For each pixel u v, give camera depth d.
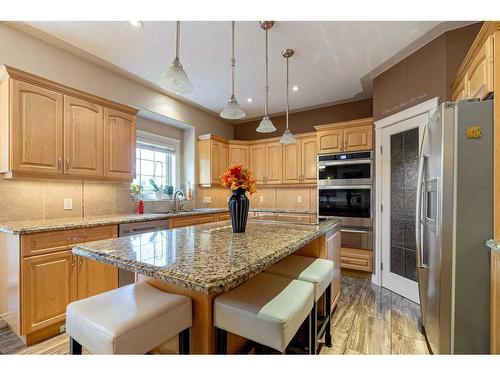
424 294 1.74
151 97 3.42
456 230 1.40
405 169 2.68
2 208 2.08
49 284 1.87
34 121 2.06
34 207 2.28
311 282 1.45
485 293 1.35
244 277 0.87
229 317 1.11
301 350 1.72
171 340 1.29
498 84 1.35
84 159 2.42
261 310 1.05
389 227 2.87
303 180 4.12
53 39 2.31
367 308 2.38
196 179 4.27
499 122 1.34
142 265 0.93
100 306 1.03
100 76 2.80
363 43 2.39
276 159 4.41
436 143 1.54
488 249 1.35
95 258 1.10
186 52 2.54
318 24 2.11
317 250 1.95
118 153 2.74
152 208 3.49
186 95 3.70
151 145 3.82
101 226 2.23
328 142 3.62
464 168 1.39
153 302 1.07
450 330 1.42
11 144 1.93
